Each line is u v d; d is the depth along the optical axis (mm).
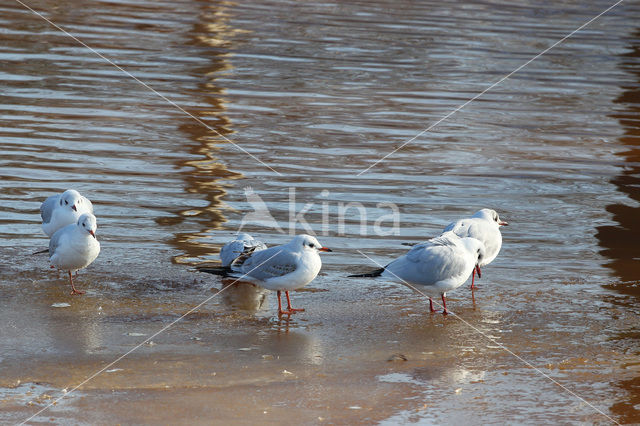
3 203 13156
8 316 9336
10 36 24312
